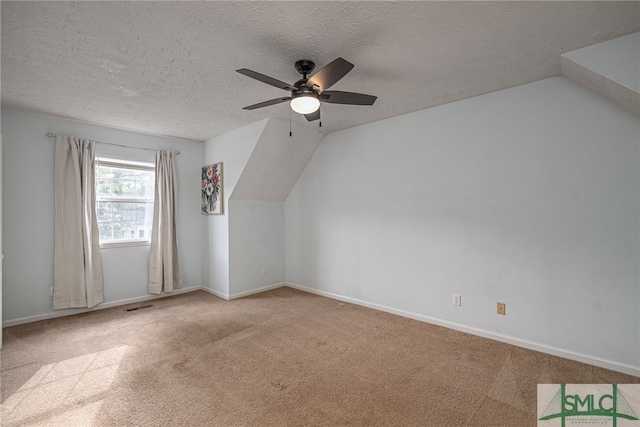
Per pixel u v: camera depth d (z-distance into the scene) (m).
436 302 3.29
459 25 1.85
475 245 3.02
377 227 3.79
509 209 2.82
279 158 4.22
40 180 3.47
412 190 3.47
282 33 1.92
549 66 2.40
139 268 4.22
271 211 4.80
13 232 3.33
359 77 2.58
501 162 2.86
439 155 3.25
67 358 2.59
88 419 1.85
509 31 1.92
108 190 4.02
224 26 1.84
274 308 3.89
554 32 1.94
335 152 4.26
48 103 3.11
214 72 2.46
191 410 1.93
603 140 2.39
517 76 2.57
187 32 1.90
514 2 1.64
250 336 3.04
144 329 3.21
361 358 2.58
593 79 2.21
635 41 1.97
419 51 2.16
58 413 1.90
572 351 2.53
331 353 2.67
